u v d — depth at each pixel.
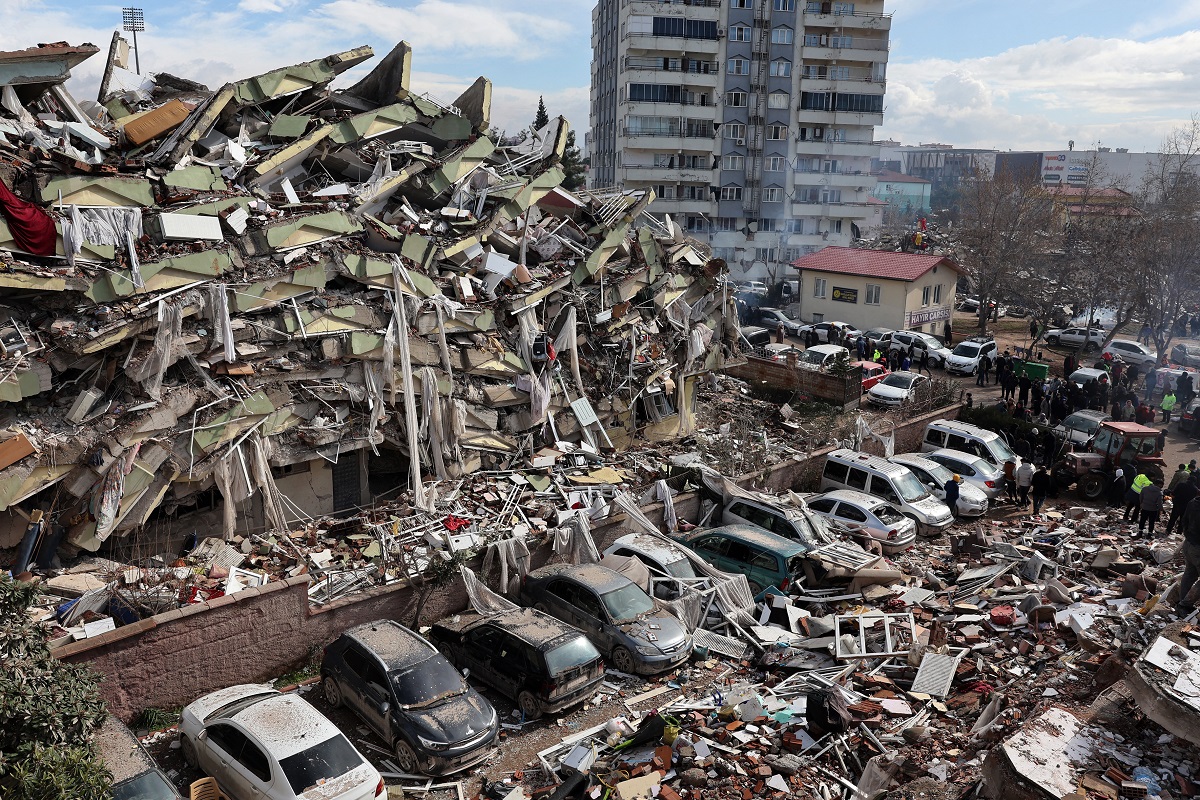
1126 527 22.50
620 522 19.91
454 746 12.50
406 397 19.45
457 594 17.28
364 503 20.61
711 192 72.25
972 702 13.87
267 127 20.16
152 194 16.86
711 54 69.38
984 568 19.41
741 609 17.67
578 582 16.62
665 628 15.99
